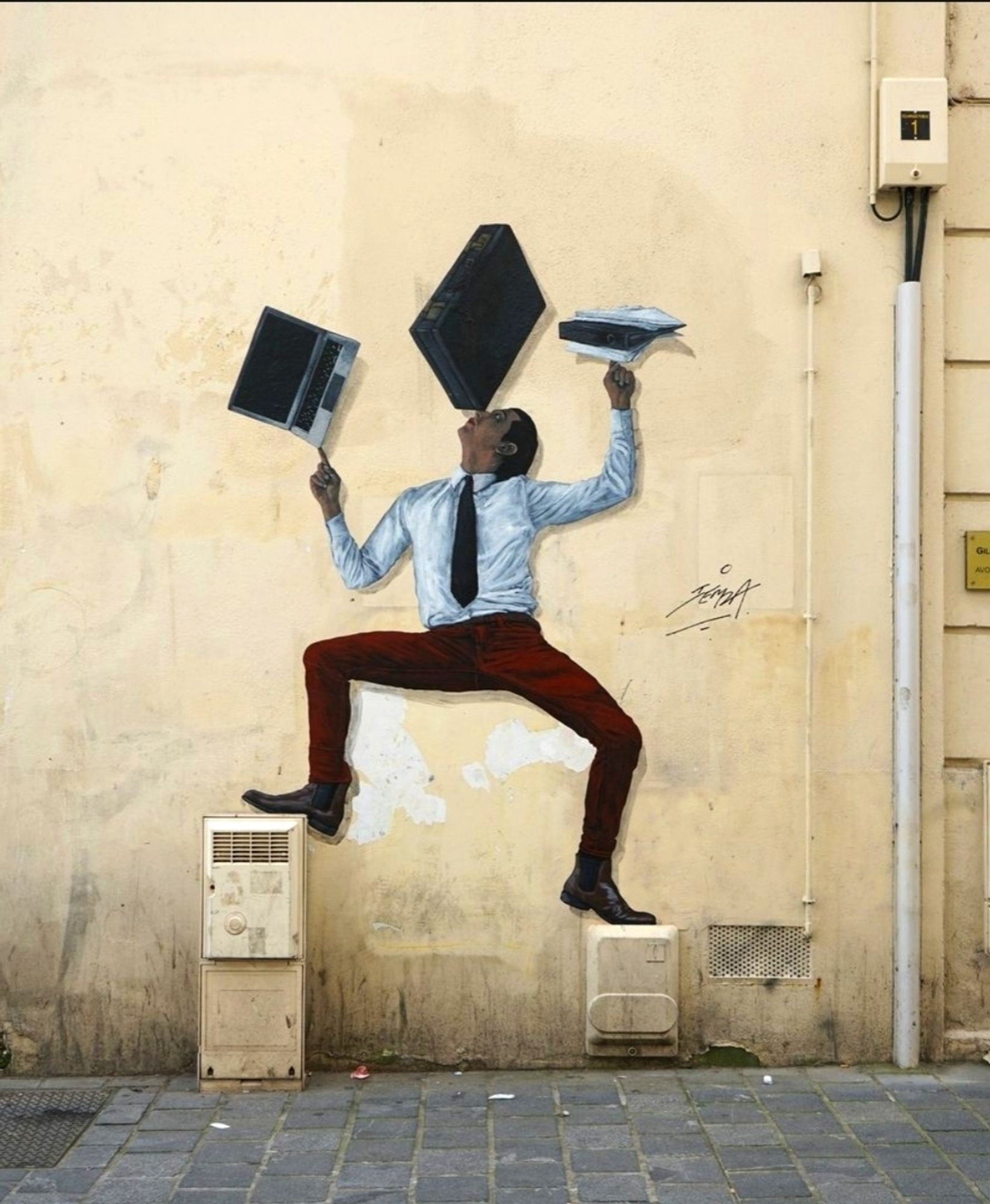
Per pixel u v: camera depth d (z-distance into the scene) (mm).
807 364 5727
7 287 5730
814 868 5703
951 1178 4574
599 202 5746
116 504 5730
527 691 5719
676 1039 5691
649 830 5711
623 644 5723
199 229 5734
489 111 5742
